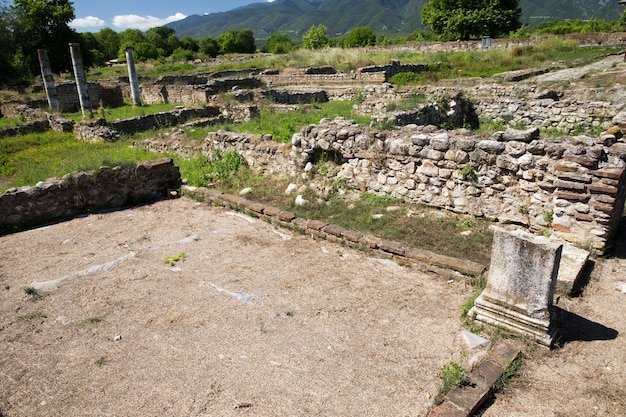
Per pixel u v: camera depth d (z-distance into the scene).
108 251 5.85
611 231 5.47
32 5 32.47
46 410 3.29
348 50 34.03
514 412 3.22
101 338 4.08
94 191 7.47
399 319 4.29
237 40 68.69
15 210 6.71
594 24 37.22
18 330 4.23
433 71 23.48
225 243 6.05
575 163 5.41
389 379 3.51
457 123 13.43
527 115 12.72
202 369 3.66
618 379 3.50
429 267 5.18
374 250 5.65
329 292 4.78
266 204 7.80
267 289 4.85
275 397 3.35
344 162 8.07
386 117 10.20
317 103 18.17
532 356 3.76
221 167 9.53
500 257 3.99
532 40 30.98
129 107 21.95
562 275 4.62
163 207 7.58
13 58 34.59
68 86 22.19
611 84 14.03
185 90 21.80
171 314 4.42
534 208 6.08
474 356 3.74
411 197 7.27
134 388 3.47
